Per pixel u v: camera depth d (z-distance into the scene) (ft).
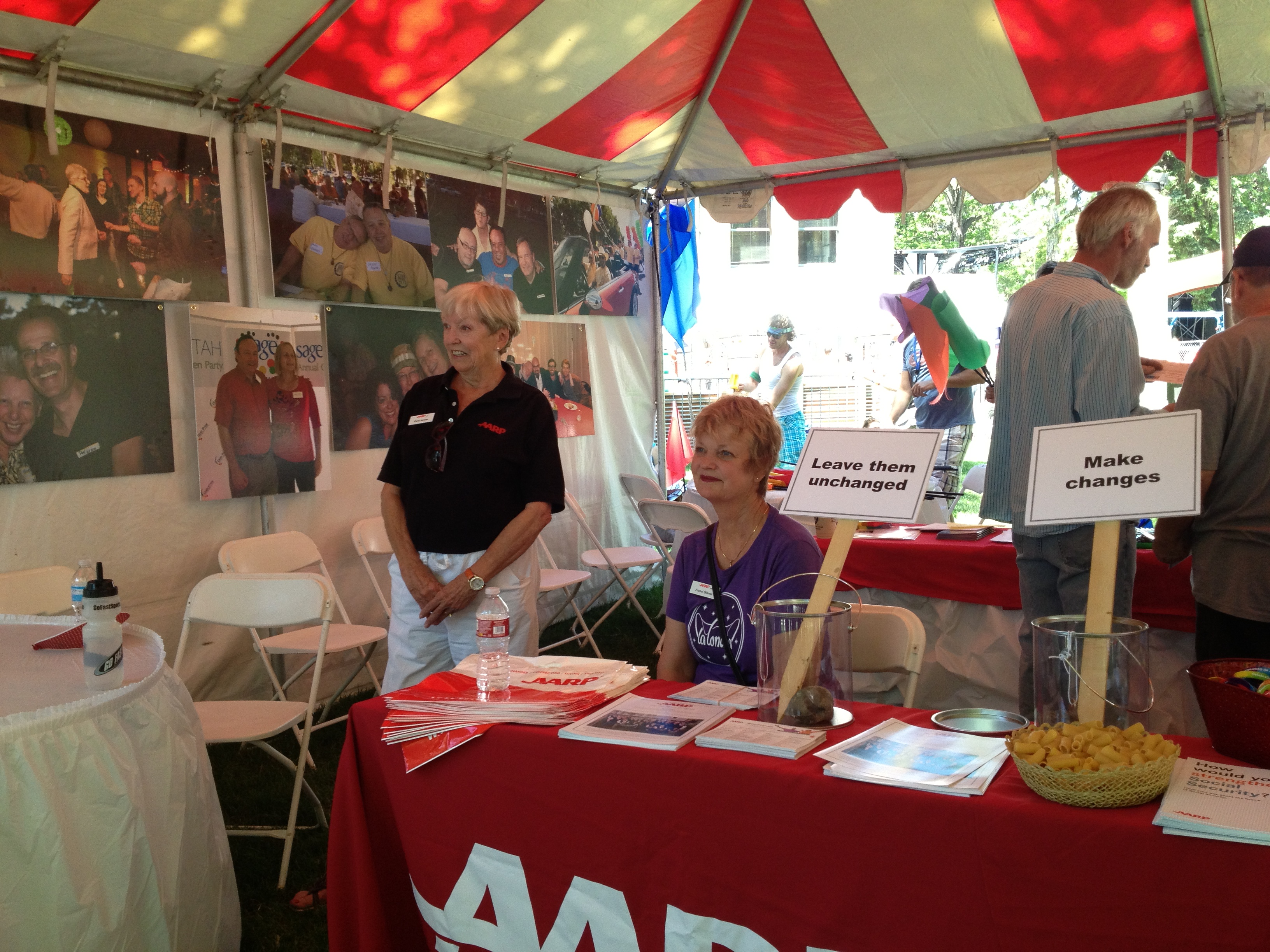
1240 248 8.09
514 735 5.58
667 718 5.57
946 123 16.67
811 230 42.45
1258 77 14.38
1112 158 16.48
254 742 9.45
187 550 12.92
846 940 4.55
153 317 12.44
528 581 9.91
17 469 11.12
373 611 15.61
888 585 12.64
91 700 6.56
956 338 16.46
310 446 14.32
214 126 13.12
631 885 5.21
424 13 12.20
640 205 21.44
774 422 7.25
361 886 6.25
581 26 13.53
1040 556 9.35
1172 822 3.76
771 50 15.46
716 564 7.34
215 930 7.59
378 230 15.34
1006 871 4.13
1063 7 13.43
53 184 11.32
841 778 4.55
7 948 5.89
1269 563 7.68
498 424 9.78
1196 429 4.71
